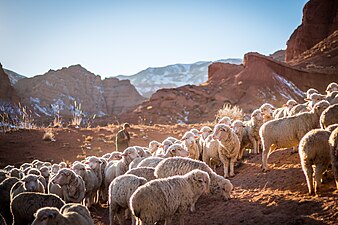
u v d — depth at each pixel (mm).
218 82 65000
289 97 57156
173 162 12922
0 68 91250
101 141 28266
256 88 58031
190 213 12125
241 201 12047
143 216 10172
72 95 116062
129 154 15406
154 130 31672
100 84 128375
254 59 64438
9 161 23844
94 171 15844
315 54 74375
